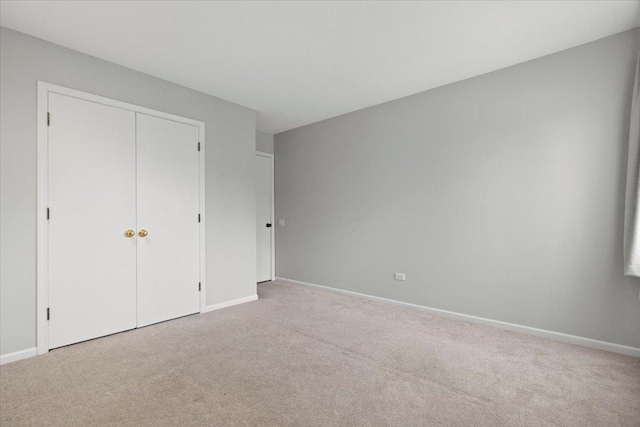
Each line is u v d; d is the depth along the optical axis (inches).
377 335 109.6
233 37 95.1
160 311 122.1
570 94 101.8
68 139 99.9
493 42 98.1
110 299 108.8
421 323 122.0
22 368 85.0
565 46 100.6
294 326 118.7
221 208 144.2
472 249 123.5
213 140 141.4
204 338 106.8
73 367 85.8
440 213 132.3
